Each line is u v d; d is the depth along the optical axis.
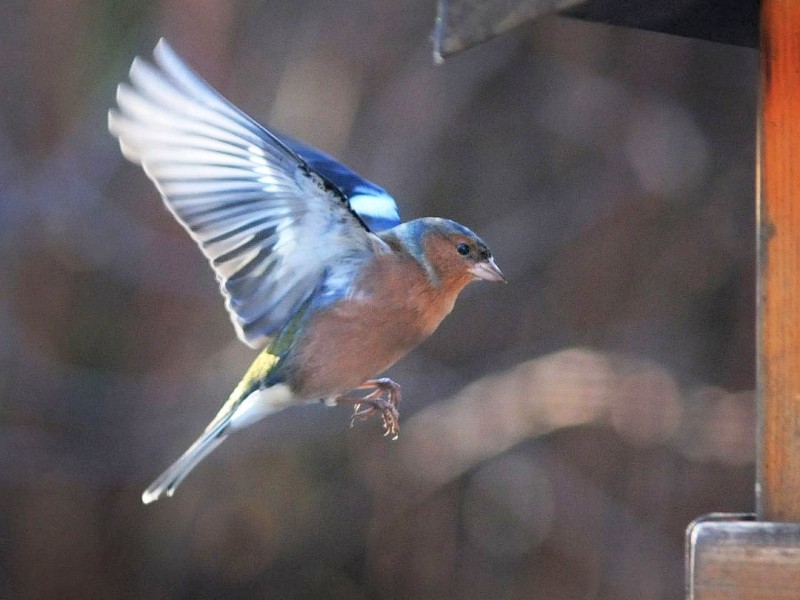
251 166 6.20
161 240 13.80
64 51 14.15
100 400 13.59
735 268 13.48
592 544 12.96
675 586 12.75
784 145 5.48
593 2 6.15
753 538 5.24
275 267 6.53
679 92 13.95
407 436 13.19
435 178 14.16
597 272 13.71
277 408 6.97
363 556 13.52
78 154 13.96
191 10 14.08
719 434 12.55
